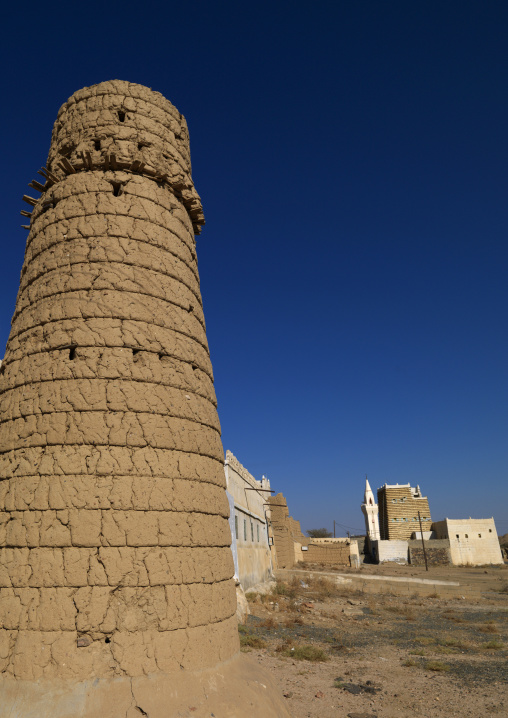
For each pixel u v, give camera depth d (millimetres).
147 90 6984
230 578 6020
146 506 4988
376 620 19406
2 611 4645
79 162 6305
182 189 6934
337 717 8570
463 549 53156
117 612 4598
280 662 12320
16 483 5004
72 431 5023
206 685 4863
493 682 10906
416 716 8703
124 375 5348
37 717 4168
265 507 34062
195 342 6344
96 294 5629
